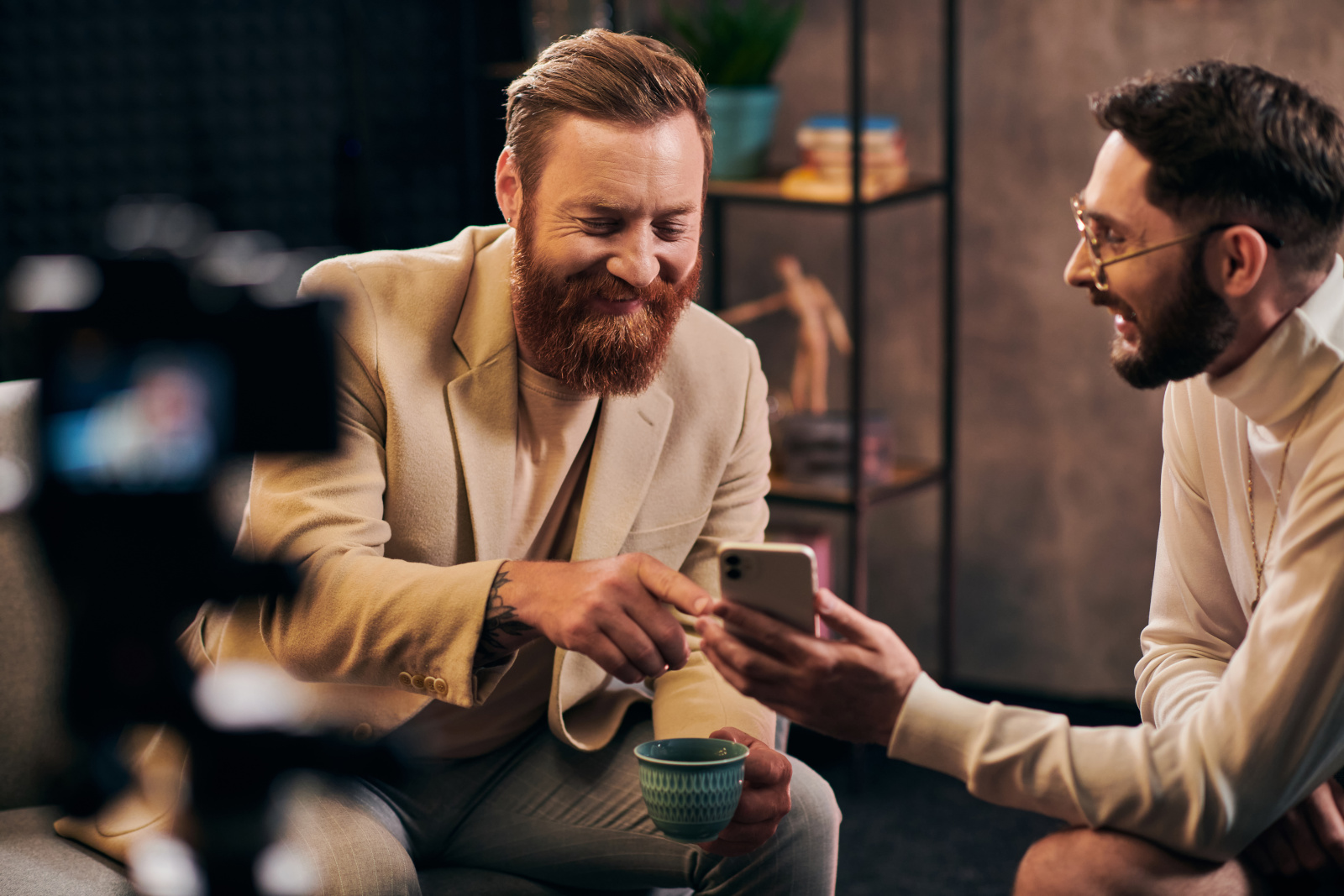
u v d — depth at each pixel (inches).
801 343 129.0
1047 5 114.6
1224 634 58.9
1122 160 50.0
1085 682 124.3
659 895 65.6
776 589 48.1
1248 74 49.3
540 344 60.9
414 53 134.0
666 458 67.2
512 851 64.6
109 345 34.7
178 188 126.3
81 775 37.5
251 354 35.1
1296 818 51.2
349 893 53.4
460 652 55.1
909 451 128.3
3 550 66.2
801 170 112.7
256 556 37.1
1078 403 119.6
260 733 37.0
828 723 50.3
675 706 63.7
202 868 37.2
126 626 35.9
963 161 120.6
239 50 126.9
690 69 60.4
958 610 128.6
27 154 120.3
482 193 137.3
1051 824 103.8
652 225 58.6
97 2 120.6
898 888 93.7
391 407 61.4
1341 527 46.3
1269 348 50.4
